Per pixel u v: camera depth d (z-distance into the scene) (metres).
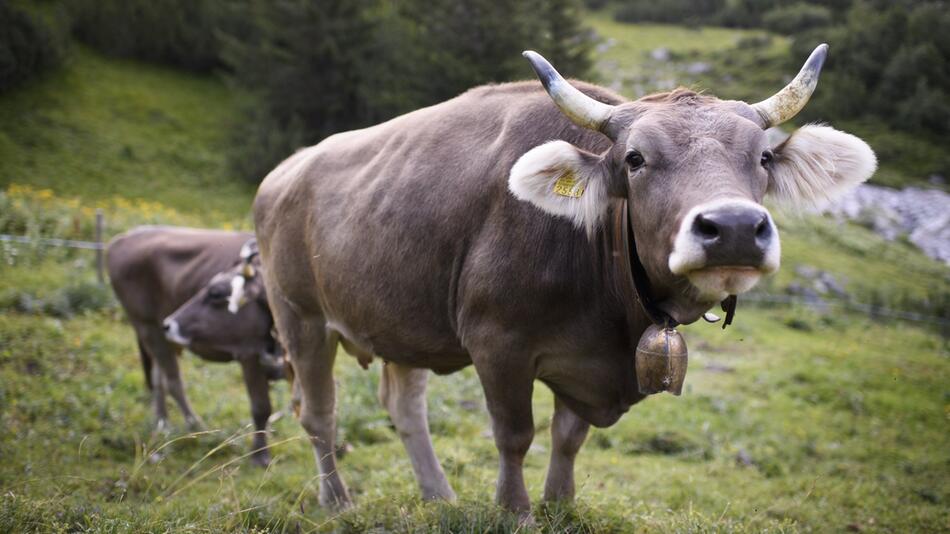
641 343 3.58
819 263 25.39
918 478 8.02
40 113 30.28
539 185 3.45
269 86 33.53
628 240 3.53
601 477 6.72
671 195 3.11
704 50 55.31
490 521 3.97
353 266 4.55
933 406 11.46
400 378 5.36
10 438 6.95
